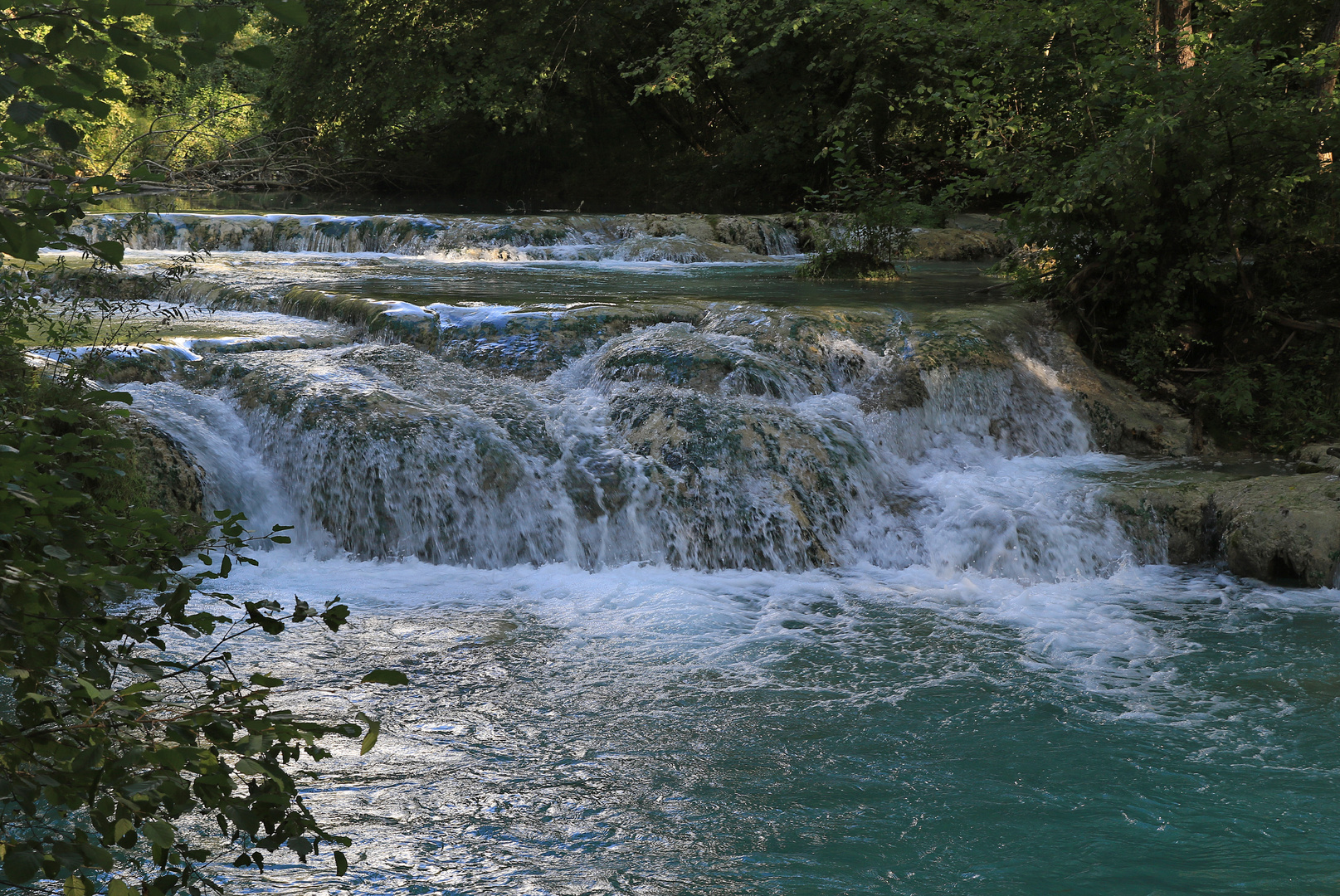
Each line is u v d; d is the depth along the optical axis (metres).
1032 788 4.92
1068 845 4.44
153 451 7.87
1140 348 10.91
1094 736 5.45
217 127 11.34
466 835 4.41
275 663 6.06
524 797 4.75
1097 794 4.87
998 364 10.03
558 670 6.20
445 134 32.47
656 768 5.05
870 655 6.53
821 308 10.72
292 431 8.46
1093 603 7.47
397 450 8.24
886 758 5.20
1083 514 8.43
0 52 1.62
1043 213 10.66
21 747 1.79
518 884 4.07
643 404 9.02
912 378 9.73
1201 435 10.12
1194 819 4.66
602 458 8.57
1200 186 10.30
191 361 9.14
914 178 24.78
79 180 2.00
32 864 1.68
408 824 4.48
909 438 9.52
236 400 8.80
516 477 8.33
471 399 8.96
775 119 26.77
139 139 8.25
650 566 8.22
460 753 5.14
